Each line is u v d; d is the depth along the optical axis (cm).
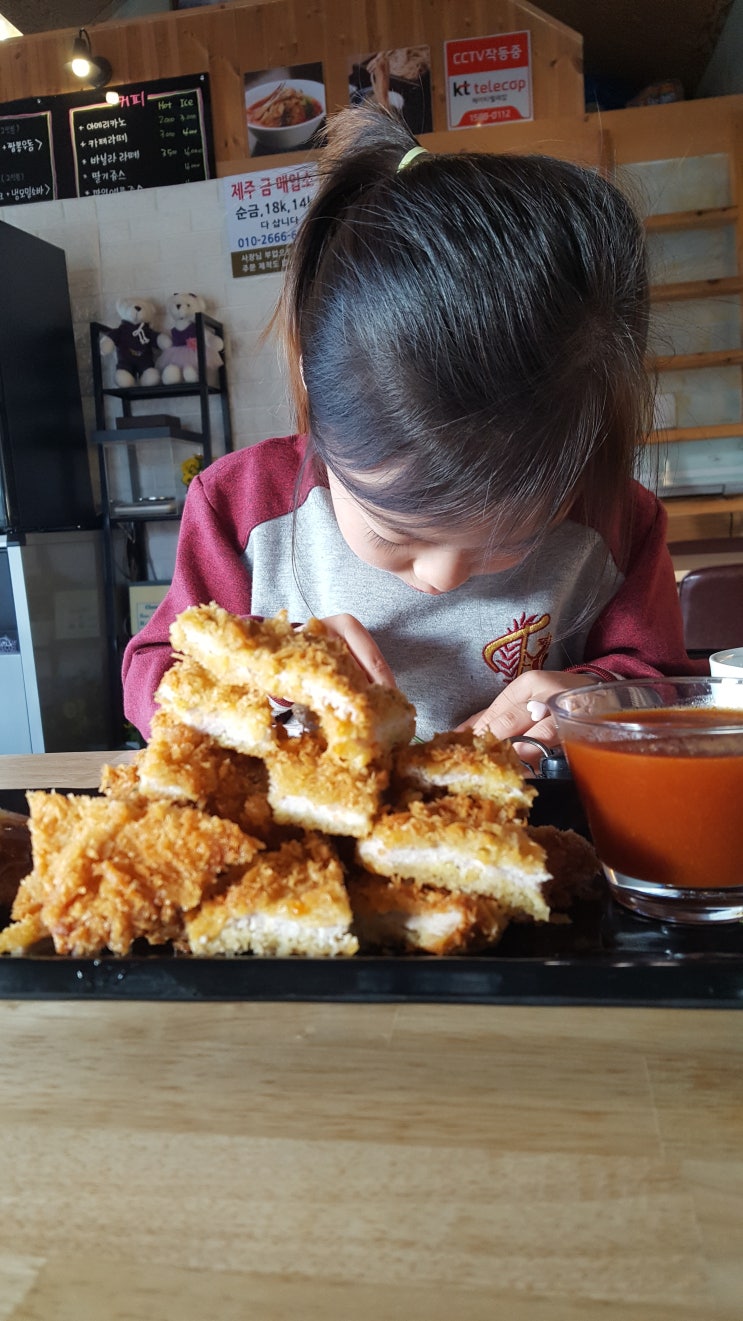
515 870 37
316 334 53
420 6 219
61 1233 22
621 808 37
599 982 32
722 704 45
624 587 89
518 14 217
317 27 224
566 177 50
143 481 245
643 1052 29
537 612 85
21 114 236
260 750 40
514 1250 21
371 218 50
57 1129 27
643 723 39
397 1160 24
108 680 233
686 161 220
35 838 38
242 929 35
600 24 253
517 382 44
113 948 35
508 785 41
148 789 39
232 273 235
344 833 38
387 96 223
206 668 42
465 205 47
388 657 86
